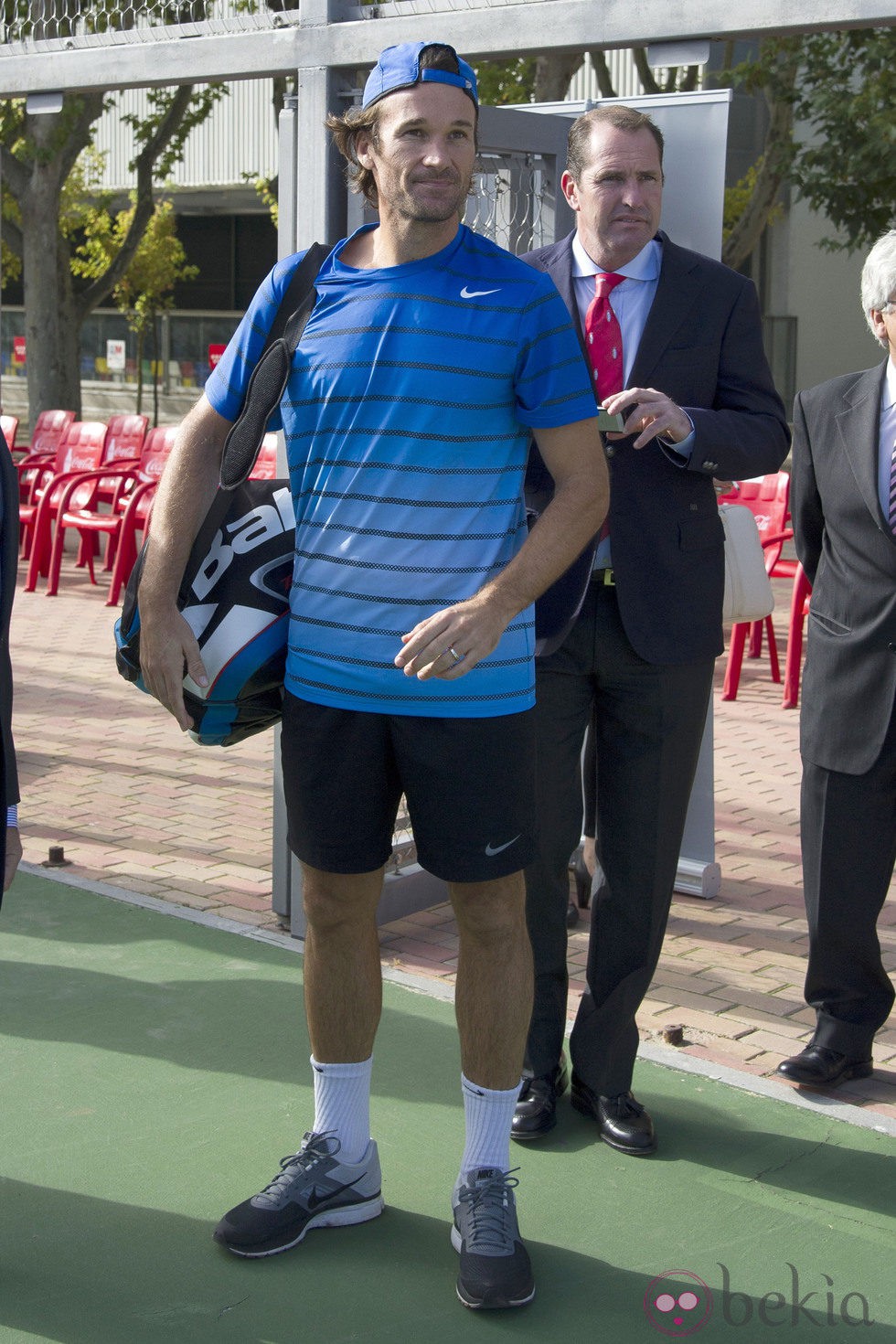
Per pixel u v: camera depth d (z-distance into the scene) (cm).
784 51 1114
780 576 794
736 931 450
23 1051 351
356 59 403
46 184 1324
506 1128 269
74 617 976
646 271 311
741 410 308
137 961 408
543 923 316
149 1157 305
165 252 2106
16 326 2747
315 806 257
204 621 261
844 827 334
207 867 495
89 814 556
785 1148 315
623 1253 275
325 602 249
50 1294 258
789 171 1185
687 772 309
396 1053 354
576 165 306
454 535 242
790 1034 375
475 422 240
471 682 246
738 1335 251
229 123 2295
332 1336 249
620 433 290
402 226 239
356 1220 282
